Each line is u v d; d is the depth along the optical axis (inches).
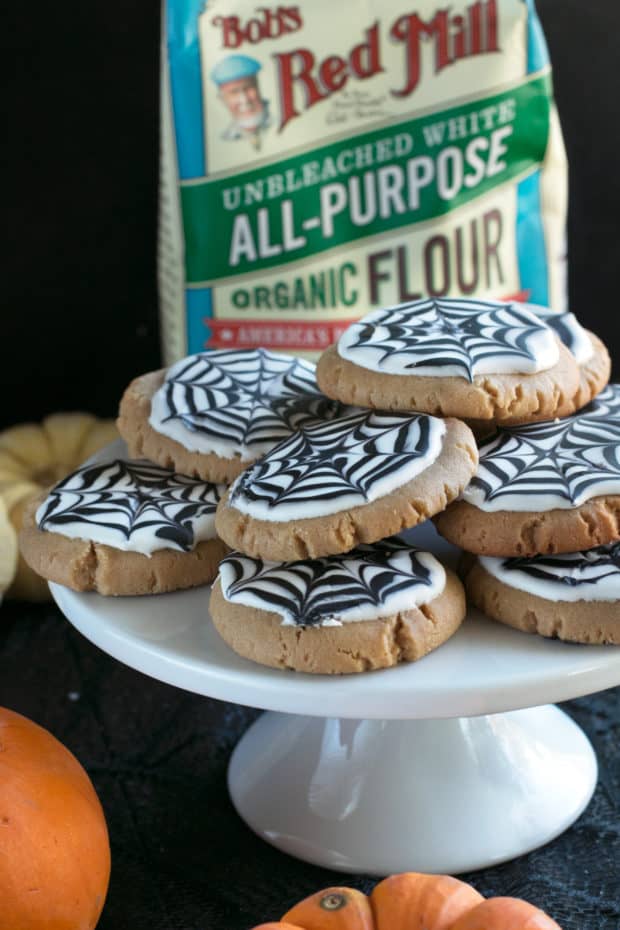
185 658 20.0
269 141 29.6
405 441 20.5
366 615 19.6
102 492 22.6
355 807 22.4
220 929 21.2
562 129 32.7
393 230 30.0
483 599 20.7
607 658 19.8
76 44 31.8
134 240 33.5
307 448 21.2
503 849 22.2
